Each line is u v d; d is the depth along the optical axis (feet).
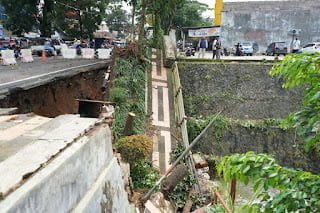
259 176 7.64
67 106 44.55
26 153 8.72
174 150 40.04
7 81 35.24
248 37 122.01
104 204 12.19
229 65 60.39
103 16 110.11
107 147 13.92
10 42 81.92
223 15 122.01
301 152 50.06
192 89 58.03
